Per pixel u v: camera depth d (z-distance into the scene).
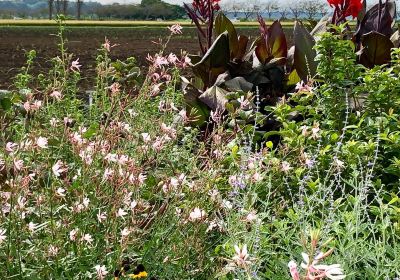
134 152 3.68
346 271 2.82
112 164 3.29
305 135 4.04
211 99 5.24
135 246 3.14
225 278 3.12
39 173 3.10
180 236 3.28
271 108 4.51
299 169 3.71
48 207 3.10
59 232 2.99
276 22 6.02
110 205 3.12
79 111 4.95
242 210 3.27
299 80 5.77
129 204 3.16
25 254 2.91
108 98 4.63
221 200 3.47
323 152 3.91
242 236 3.16
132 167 3.18
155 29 43.59
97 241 3.05
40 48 21.89
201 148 3.83
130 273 3.07
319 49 4.69
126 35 34.91
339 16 5.89
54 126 3.68
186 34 37.31
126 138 3.81
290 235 3.13
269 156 3.96
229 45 6.06
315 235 1.69
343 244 2.97
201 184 3.43
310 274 1.60
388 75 4.52
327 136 4.22
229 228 3.30
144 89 4.00
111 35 34.56
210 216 3.42
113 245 3.01
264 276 3.07
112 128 3.53
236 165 3.86
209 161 3.72
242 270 2.73
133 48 23.19
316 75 5.08
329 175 3.79
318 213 3.65
